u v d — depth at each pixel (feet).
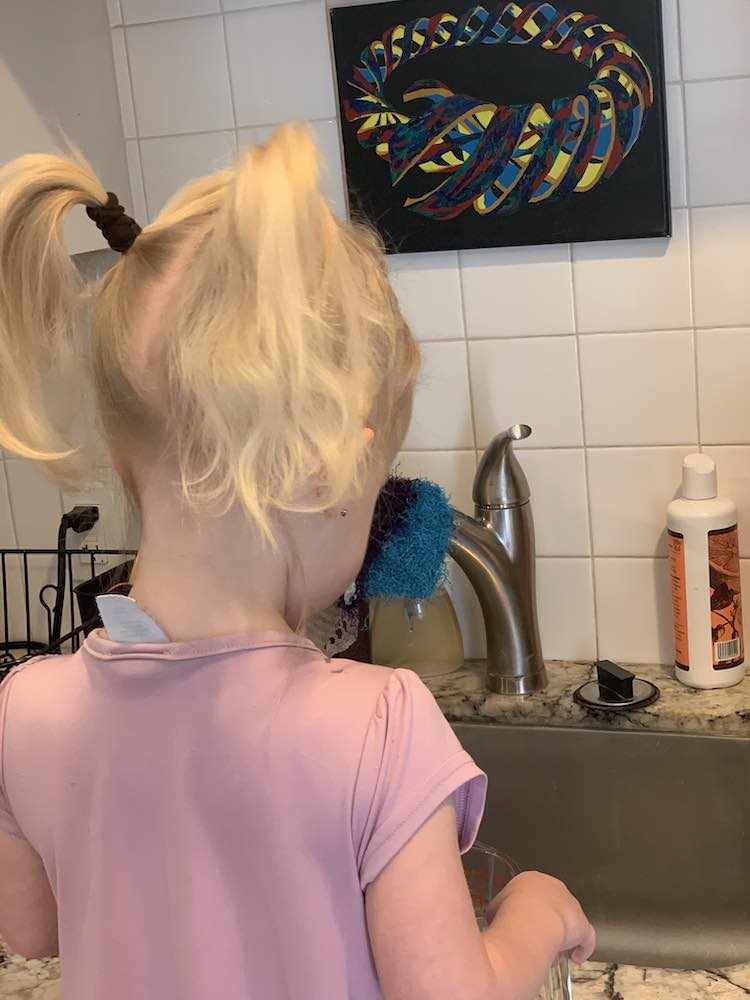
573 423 4.03
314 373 1.86
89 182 2.23
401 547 3.60
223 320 1.87
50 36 4.12
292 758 2.06
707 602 3.85
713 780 3.83
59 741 2.29
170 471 2.12
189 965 2.15
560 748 3.97
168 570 2.18
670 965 3.79
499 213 3.84
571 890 4.05
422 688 2.15
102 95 4.14
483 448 4.13
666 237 3.76
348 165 3.95
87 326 2.28
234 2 3.95
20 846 2.53
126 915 2.23
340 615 3.72
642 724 3.86
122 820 2.22
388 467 2.35
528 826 4.06
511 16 3.67
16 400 2.20
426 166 3.87
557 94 3.69
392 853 2.03
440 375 4.11
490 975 2.10
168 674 2.16
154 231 2.15
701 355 3.84
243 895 2.13
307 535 2.15
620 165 3.70
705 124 3.65
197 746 2.13
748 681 3.99
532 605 4.03
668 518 3.86
